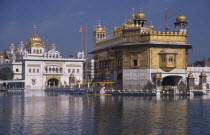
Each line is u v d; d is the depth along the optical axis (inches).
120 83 3927.2
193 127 1344.7
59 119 1558.8
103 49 4448.8
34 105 2304.4
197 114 1707.7
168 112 1791.3
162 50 3624.5
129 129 1310.3
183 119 1540.4
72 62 6245.1
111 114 1723.7
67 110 1931.6
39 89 5708.7
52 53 6432.1
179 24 3961.6
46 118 1593.3
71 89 4603.8
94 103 2413.9
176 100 2640.3
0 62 7559.1
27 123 1453.0
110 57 4249.5
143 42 3636.8
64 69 6200.8
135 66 3678.6
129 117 1608.0
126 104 2287.2
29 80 5994.1
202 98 2883.9
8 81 5979.3
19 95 3927.2
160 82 3472.0
